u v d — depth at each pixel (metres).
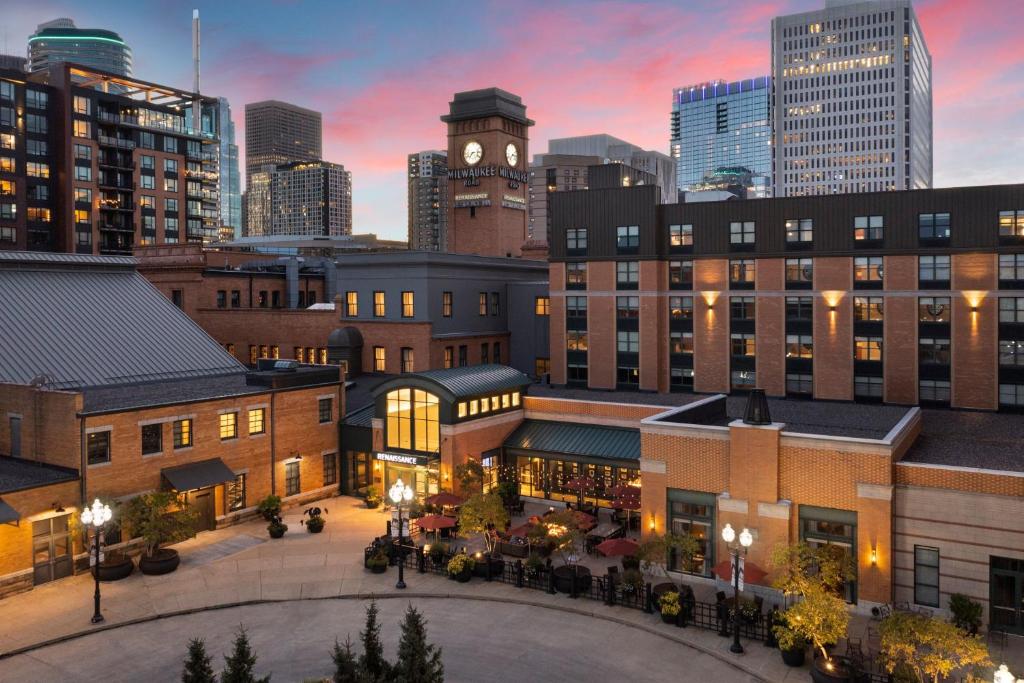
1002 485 29.30
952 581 30.12
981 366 55.28
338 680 21.70
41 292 51.25
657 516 35.88
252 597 33.84
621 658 27.95
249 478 45.53
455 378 47.53
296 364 50.53
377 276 67.50
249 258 98.31
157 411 40.81
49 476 37.03
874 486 30.77
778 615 28.42
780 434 32.81
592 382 68.19
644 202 65.50
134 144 143.50
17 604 33.19
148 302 56.12
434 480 46.16
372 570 36.69
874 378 58.97
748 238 62.81
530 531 35.22
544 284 73.38
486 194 99.62
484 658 27.98
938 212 56.22
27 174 131.62
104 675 27.09
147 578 36.25
